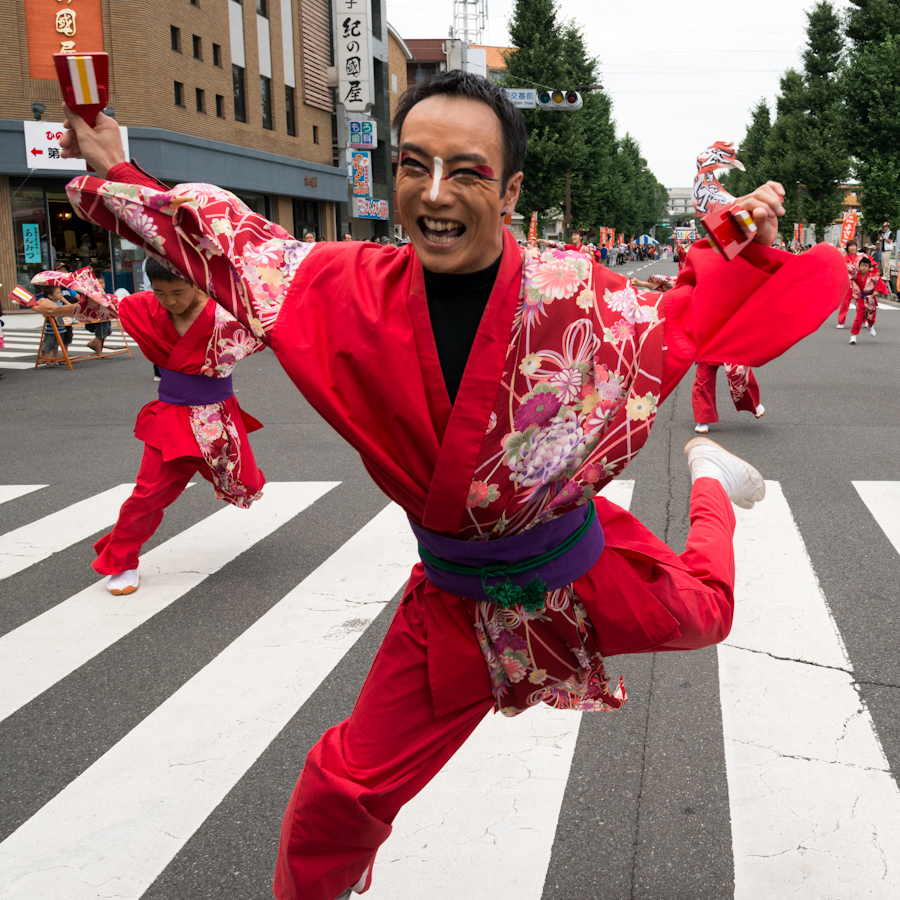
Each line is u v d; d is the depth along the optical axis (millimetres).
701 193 7176
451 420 1654
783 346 1742
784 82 50438
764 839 2619
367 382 1687
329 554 5379
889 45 32531
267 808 2871
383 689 1905
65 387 12617
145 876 2564
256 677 3793
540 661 1874
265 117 29922
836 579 4645
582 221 50000
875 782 2879
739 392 8445
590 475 1742
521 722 3342
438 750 1948
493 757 3107
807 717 3293
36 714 3539
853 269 15930
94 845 2705
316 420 9711
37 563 5398
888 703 3377
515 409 1681
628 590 1881
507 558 1788
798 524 5574
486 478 1697
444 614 1872
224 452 4742
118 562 4801
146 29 22656
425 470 1725
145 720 3461
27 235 23281
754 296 1759
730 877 2471
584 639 1886
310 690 3664
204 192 1881
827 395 10375
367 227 40406
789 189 47844
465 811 2801
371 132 34219
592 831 2691
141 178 1957
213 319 4508
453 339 1675
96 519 6316
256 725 3396
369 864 2029
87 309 5000
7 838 2752
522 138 1635
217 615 4488
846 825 2666
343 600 4633
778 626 4078
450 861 2568
